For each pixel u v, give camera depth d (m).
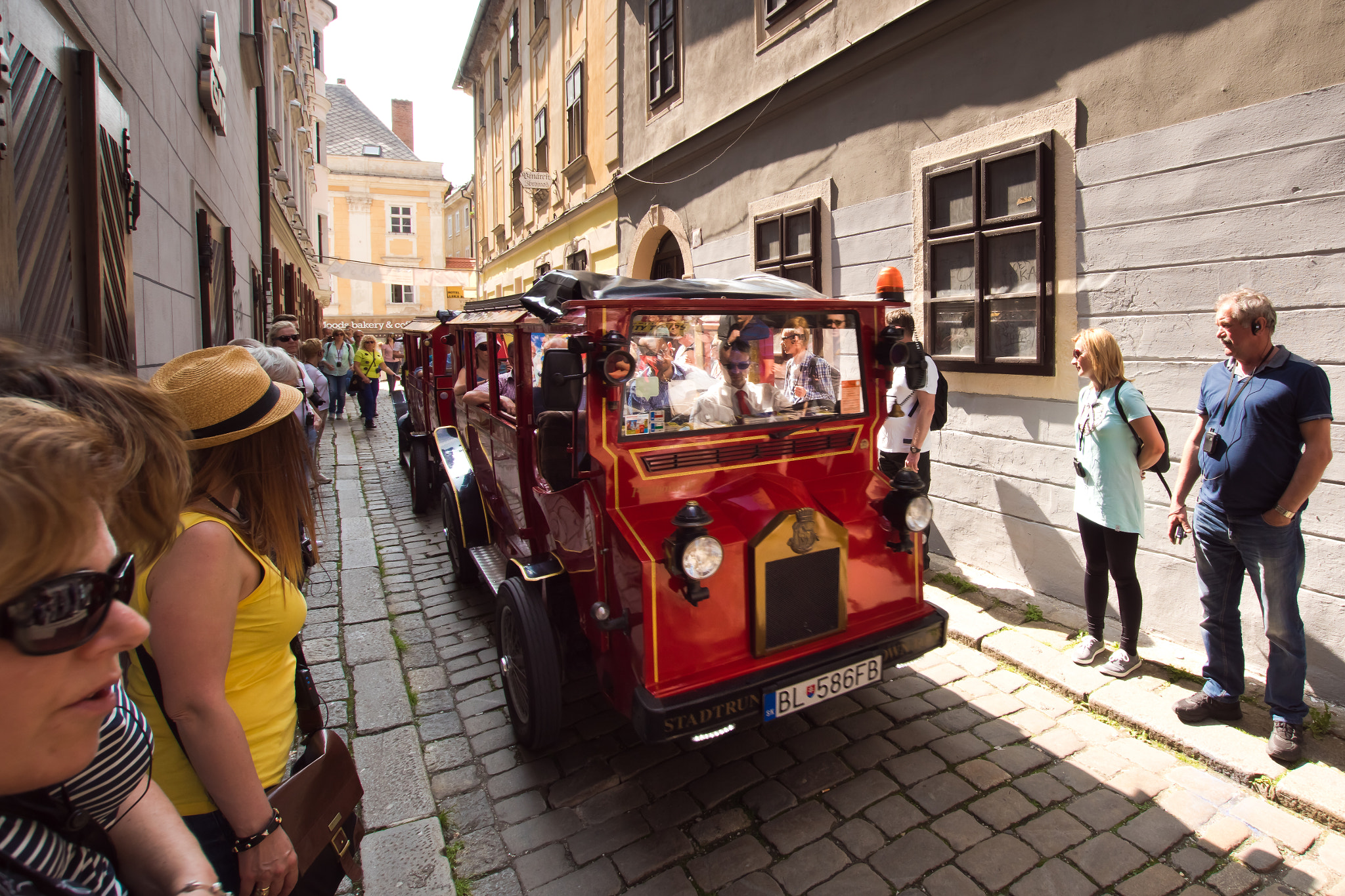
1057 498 4.57
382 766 3.19
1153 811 2.82
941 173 5.07
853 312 3.39
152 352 4.32
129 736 1.09
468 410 5.24
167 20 4.82
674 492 2.95
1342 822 2.66
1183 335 3.82
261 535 1.54
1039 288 4.46
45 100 2.76
